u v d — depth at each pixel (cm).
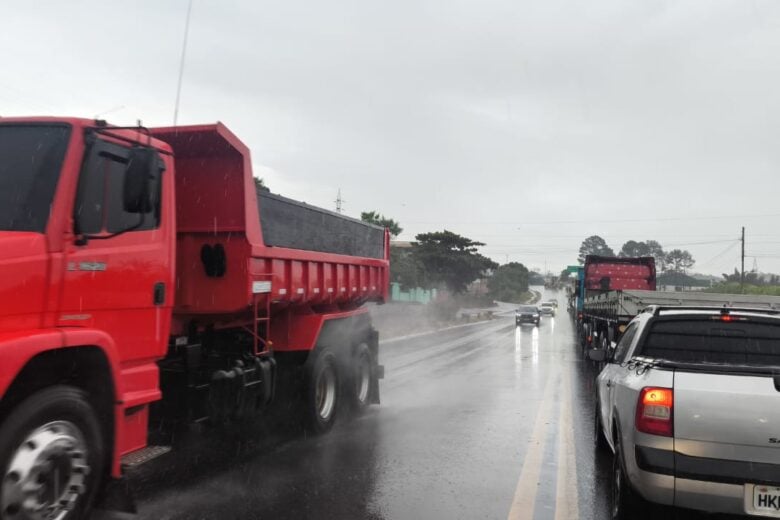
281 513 502
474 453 709
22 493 371
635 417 441
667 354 522
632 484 447
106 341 436
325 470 627
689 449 417
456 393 1170
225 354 676
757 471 404
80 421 410
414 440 769
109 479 446
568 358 1902
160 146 532
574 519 504
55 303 416
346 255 910
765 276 8512
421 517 502
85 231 443
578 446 752
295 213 759
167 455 676
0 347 357
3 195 424
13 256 390
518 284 13412
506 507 529
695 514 496
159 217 523
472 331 3534
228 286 640
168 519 483
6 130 450
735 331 521
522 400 1091
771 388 414
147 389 507
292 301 751
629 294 1470
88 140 445
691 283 12006
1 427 365
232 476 602
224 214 639
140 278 496
